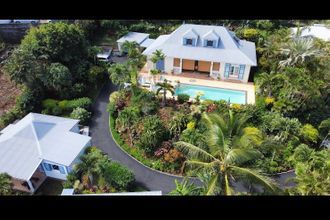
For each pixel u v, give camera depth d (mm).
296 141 34375
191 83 46812
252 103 41812
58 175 32125
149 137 34031
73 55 45781
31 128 33062
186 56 47062
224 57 46375
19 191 30922
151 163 33594
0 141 32344
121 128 37969
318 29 56812
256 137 26109
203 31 47969
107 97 44875
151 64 49281
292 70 39406
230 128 25750
